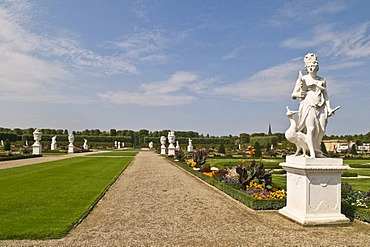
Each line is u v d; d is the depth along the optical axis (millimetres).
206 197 11633
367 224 7887
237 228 7465
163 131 96188
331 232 7188
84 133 95938
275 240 6559
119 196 11719
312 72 8172
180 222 8000
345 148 62000
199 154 22297
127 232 7078
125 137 91750
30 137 75000
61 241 6383
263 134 86375
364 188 14875
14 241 6340
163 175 18766
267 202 9469
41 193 11828
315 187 7891
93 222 7973
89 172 19438
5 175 17641
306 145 8250
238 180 12570
